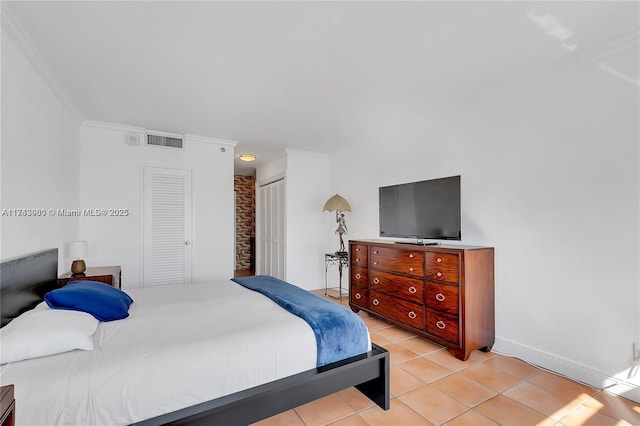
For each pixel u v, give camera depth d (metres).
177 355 1.43
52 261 2.47
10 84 1.83
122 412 1.25
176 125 3.72
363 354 1.92
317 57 2.21
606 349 2.08
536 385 2.16
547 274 2.39
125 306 2.02
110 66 2.31
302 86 2.67
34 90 2.19
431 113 3.34
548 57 2.21
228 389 1.48
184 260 4.11
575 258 2.24
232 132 4.02
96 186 3.60
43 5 1.64
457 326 2.53
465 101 3.01
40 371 1.25
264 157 5.44
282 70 2.39
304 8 1.69
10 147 1.84
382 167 4.11
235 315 1.96
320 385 1.73
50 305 1.73
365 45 2.06
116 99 2.92
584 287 2.19
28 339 1.35
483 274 2.63
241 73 2.43
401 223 3.39
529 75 2.47
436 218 3.02
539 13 1.74
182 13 1.72
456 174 3.10
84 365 1.31
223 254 4.36
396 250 3.14
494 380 2.23
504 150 2.69
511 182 2.63
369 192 4.36
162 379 1.34
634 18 1.78
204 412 1.37
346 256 4.48
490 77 2.52
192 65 2.30
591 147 2.16
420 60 2.25
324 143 4.58
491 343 2.69
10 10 1.67
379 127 3.82
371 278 3.49
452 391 2.09
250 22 1.81
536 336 2.46
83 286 1.97
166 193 4.00
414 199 3.24
